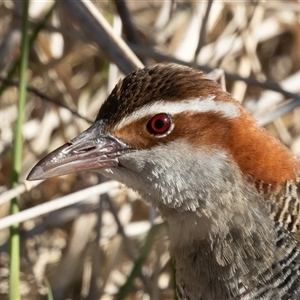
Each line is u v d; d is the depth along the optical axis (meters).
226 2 13.30
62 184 12.79
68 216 12.28
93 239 12.06
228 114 8.55
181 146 8.53
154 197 8.81
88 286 12.00
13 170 9.46
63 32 12.62
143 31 14.22
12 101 13.31
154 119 8.51
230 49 13.41
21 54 9.66
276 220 8.52
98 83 13.79
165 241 11.59
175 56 12.53
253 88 14.16
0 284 12.21
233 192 8.50
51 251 12.59
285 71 14.86
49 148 13.15
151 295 11.50
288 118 13.89
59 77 13.44
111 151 8.73
